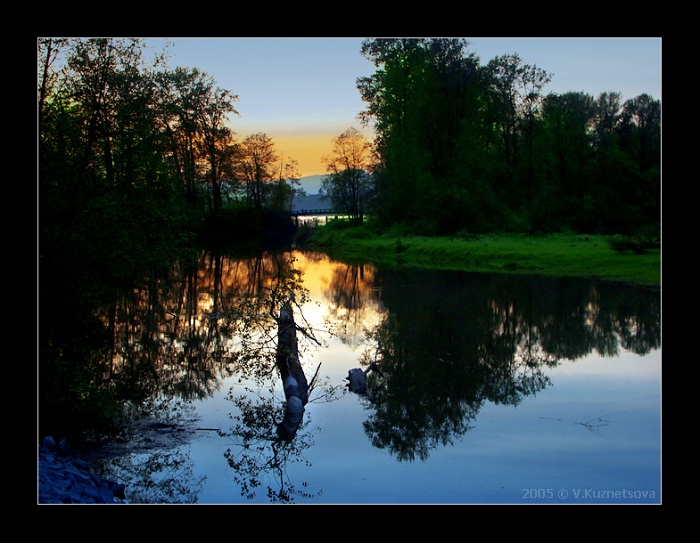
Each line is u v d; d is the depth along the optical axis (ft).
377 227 205.46
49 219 42.19
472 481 27.14
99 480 26.35
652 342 54.03
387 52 201.05
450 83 193.57
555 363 47.42
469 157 186.70
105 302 48.70
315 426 34.35
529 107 195.93
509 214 181.88
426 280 102.63
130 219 47.42
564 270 109.70
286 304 50.47
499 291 86.94
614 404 37.37
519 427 33.73
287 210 258.98
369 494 25.91
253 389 41.45
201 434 33.09
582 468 28.14
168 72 54.29
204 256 158.81
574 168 192.34
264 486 26.61
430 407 37.37
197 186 183.01
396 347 53.52
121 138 48.83
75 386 36.96
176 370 45.80
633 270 101.50
